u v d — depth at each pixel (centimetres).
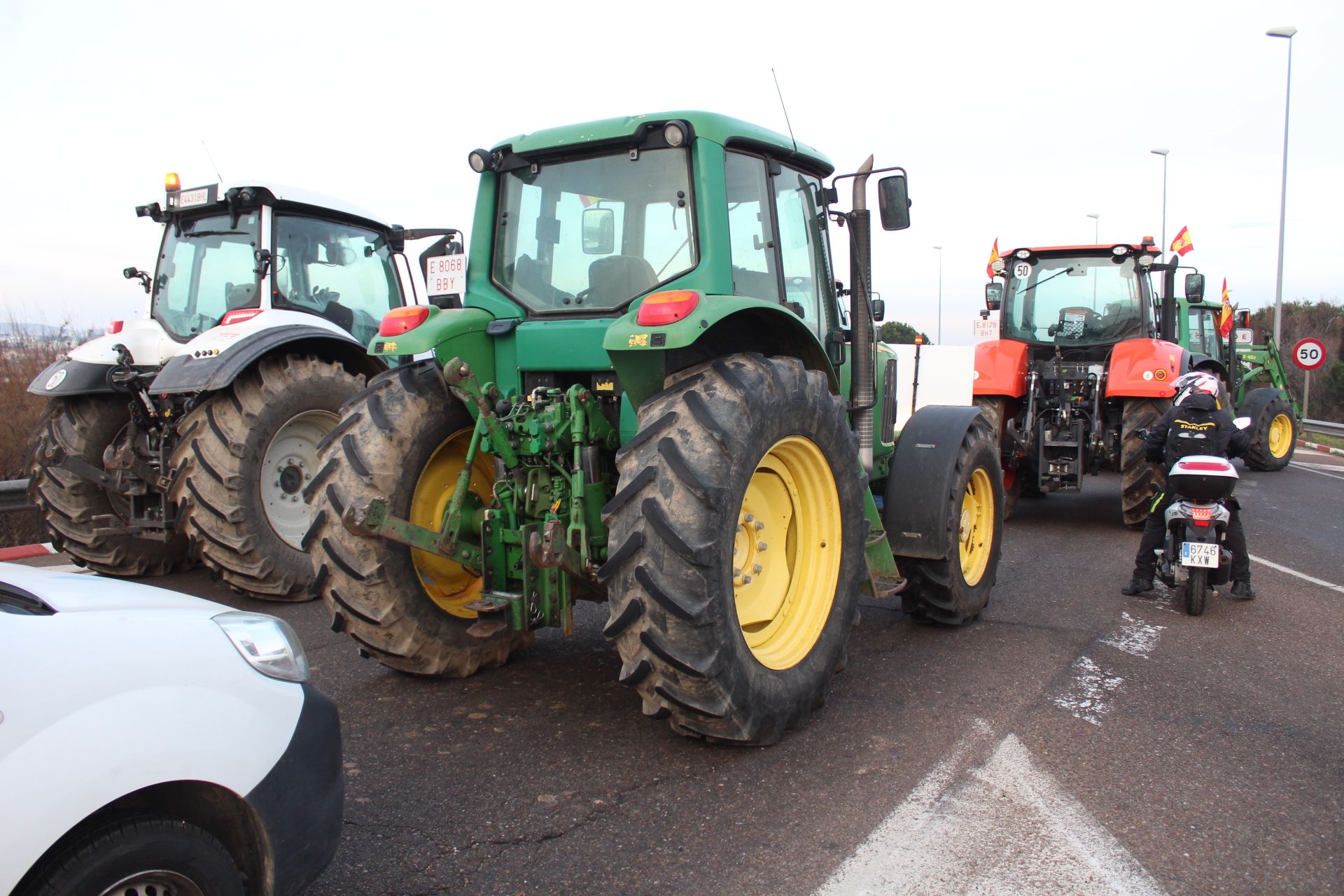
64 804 174
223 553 543
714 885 255
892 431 527
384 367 647
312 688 232
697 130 358
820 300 452
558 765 331
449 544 373
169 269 656
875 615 529
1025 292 943
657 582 304
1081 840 278
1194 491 529
